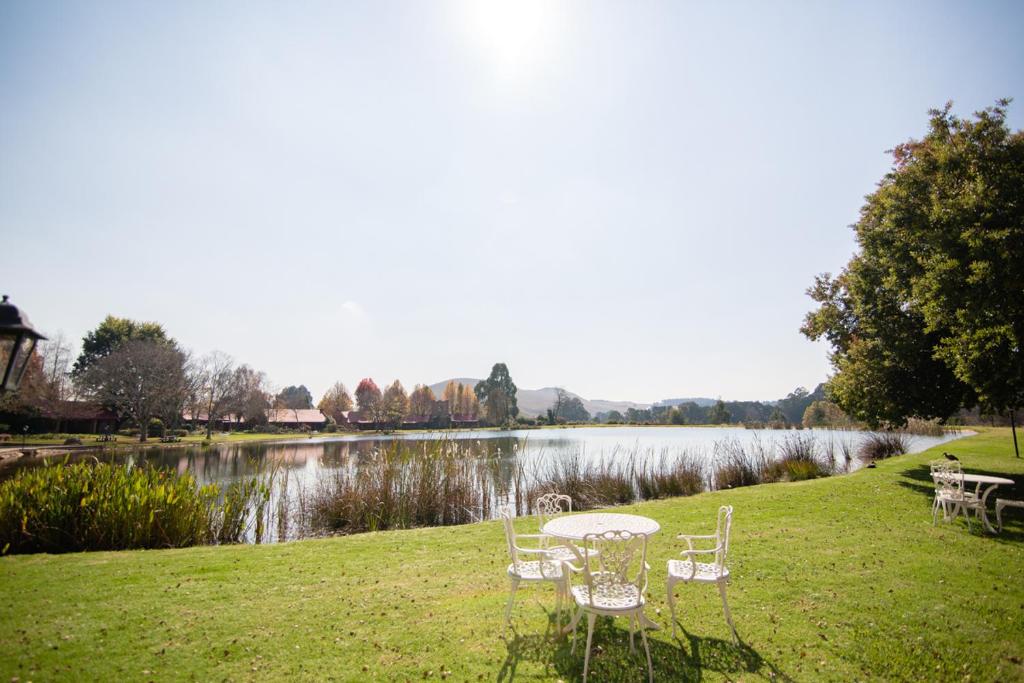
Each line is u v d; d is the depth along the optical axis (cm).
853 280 1391
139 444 3928
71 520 845
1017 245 804
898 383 1345
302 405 9906
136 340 5259
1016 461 1692
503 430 6244
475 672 408
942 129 1029
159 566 711
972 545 740
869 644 442
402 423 7088
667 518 975
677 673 400
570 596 529
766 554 710
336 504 1160
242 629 491
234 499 1059
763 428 5509
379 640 467
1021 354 887
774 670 403
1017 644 439
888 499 1104
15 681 392
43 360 4441
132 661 426
